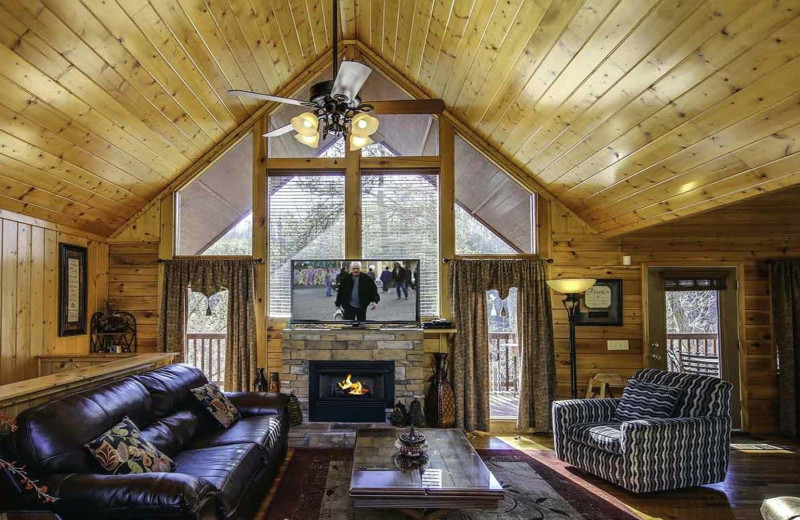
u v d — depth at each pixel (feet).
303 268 16.15
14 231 12.19
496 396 17.37
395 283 16.12
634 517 10.18
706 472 11.75
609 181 13.66
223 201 17.02
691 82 8.71
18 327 12.35
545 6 9.32
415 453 9.87
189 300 17.16
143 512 6.56
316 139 10.64
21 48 8.22
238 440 10.31
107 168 13.25
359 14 15.25
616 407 13.48
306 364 15.57
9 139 9.92
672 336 16.99
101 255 16.30
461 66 13.58
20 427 7.09
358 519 9.84
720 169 10.44
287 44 14.53
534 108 12.87
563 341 16.69
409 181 17.17
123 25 9.34
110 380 11.05
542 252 16.87
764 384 16.96
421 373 15.58
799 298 16.66
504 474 12.51
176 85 12.19
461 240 17.01
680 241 16.97
